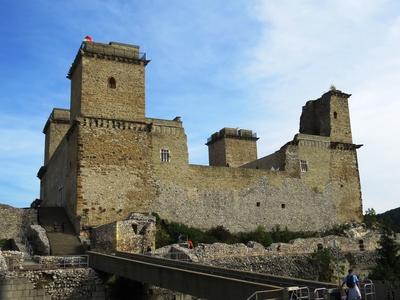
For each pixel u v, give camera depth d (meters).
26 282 27.02
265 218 50.69
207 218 47.69
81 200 41.50
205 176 48.84
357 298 15.55
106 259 28.41
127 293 29.55
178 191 46.88
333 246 43.75
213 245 36.78
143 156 45.56
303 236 50.41
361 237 47.16
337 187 56.00
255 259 38.12
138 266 24.56
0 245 38.19
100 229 37.47
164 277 22.16
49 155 61.34
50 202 56.84
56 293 28.08
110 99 45.19
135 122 45.69
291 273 39.34
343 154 57.44
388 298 17.41
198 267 23.34
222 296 18.05
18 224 41.66
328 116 57.88
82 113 43.69
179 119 50.44
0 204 48.28
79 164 42.22
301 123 62.16
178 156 47.84
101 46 45.72
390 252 40.00
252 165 61.53
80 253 35.66
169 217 45.69
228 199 49.34
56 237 38.66
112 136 44.41
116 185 43.53
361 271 43.38
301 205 53.12
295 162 54.19
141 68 47.31
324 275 40.84
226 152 65.38
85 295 28.83
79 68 45.78
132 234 36.03
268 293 14.82
